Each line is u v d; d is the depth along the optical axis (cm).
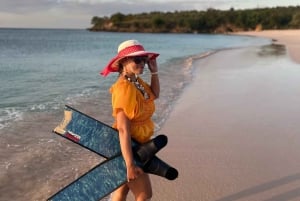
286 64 1817
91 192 309
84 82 1413
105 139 312
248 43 5062
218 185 466
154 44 5300
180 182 472
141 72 312
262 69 1609
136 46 310
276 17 12000
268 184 469
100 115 840
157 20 14012
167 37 9369
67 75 1655
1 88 1255
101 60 2622
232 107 884
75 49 4312
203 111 849
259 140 638
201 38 8219
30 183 490
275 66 1731
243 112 834
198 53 3159
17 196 455
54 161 563
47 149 613
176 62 2152
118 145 313
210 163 536
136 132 312
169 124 742
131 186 334
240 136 662
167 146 609
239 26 12719
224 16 13075
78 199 312
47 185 485
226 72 1536
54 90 1216
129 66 309
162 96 1027
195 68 1736
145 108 314
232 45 4659
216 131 693
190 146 610
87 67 2075
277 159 551
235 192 449
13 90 1214
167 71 1627
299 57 2217
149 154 301
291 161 543
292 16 12056
